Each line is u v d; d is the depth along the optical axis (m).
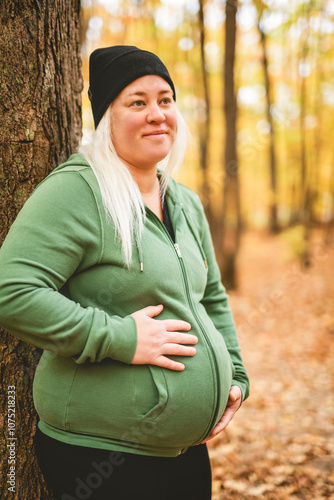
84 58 4.38
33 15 1.41
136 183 1.29
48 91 1.48
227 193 8.53
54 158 1.53
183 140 1.42
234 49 7.37
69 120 1.62
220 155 10.06
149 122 1.21
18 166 1.42
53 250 1.04
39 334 1.01
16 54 1.38
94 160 1.20
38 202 1.08
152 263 1.15
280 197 10.24
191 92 8.85
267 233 16.72
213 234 8.66
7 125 1.39
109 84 1.22
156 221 1.24
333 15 7.59
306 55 8.09
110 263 1.12
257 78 9.21
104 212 1.12
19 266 1.01
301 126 8.70
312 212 9.45
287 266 9.82
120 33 5.93
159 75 1.24
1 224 1.40
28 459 1.46
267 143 9.35
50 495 1.52
